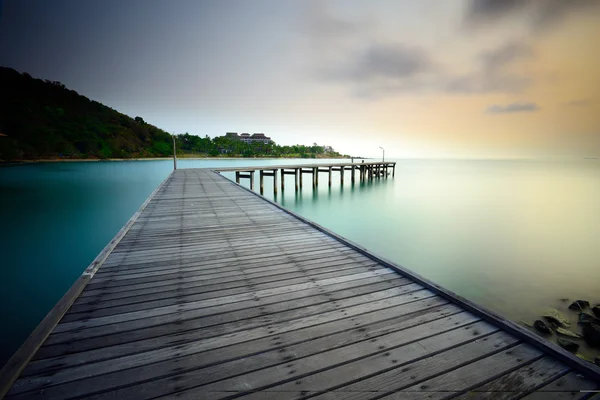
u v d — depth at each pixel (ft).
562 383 5.27
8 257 31.50
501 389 5.14
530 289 22.66
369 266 11.14
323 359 5.92
